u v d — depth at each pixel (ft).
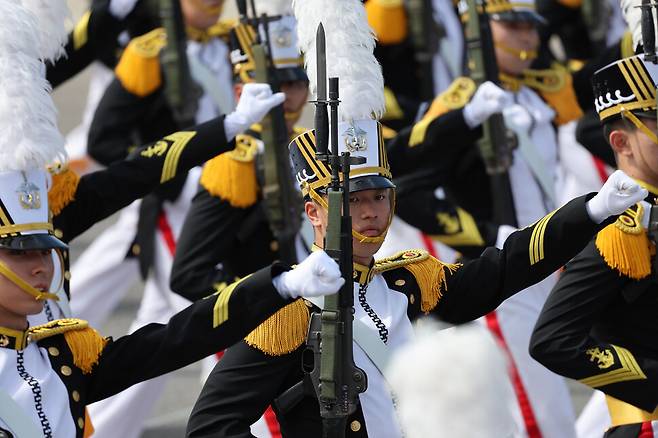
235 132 52.90
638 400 45.06
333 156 37.17
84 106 188.24
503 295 42.63
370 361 40.86
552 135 71.61
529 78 71.67
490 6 70.13
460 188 67.36
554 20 93.15
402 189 64.64
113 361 40.45
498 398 18.12
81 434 40.37
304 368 39.37
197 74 76.95
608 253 44.83
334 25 41.83
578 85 71.92
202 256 59.47
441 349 18.22
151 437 78.79
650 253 45.09
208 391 40.24
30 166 40.29
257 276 37.55
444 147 63.77
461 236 64.80
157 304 75.25
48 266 39.99
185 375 91.15
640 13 49.60
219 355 67.97
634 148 45.73
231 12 177.27
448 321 43.01
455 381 18.11
